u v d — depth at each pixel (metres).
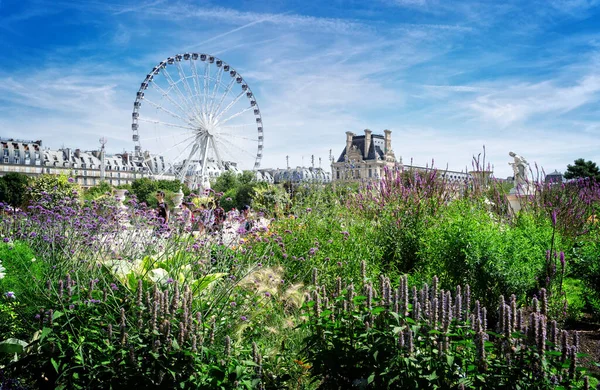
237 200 39.62
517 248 7.73
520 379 3.83
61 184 22.92
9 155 133.50
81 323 4.65
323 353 4.36
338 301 4.70
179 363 4.03
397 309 4.41
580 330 7.43
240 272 6.92
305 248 8.41
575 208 11.86
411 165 12.51
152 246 7.55
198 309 5.25
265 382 4.54
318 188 12.03
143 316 4.46
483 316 4.54
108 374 4.18
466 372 3.97
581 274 8.96
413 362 3.94
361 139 119.06
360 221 9.97
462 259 7.81
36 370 4.50
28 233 7.70
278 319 6.05
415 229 9.38
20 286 5.51
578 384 3.88
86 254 6.55
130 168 157.50
